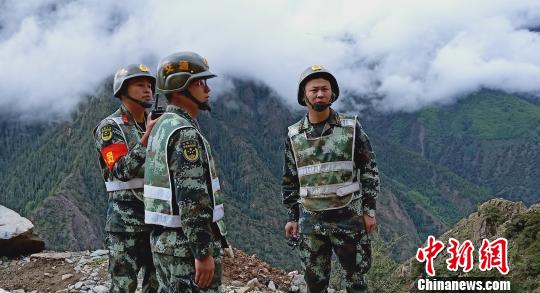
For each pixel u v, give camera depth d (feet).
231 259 24.97
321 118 15.16
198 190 9.95
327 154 14.92
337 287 23.07
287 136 15.74
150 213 10.55
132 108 15.38
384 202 578.66
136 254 14.98
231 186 520.42
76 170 450.71
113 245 14.89
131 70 15.20
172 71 11.01
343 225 14.79
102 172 15.11
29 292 22.75
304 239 15.23
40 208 389.39
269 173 563.07
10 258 27.53
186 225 9.85
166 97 11.40
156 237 10.61
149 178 10.67
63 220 378.53
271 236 398.01
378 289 28.60
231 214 410.93
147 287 15.55
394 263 30.14
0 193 502.38
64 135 538.88
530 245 24.09
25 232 27.89
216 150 590.96
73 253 27.76
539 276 22.00
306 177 15.12
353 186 14.96
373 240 30.58
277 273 24.77
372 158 15.05
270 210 480.64
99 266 25.09
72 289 22.34
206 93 11.41
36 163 506.48
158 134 10.63
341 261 14.98
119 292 14.80
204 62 11.39
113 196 14.93
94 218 399.65
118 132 14.66
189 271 10.32
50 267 25.61
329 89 14.70
